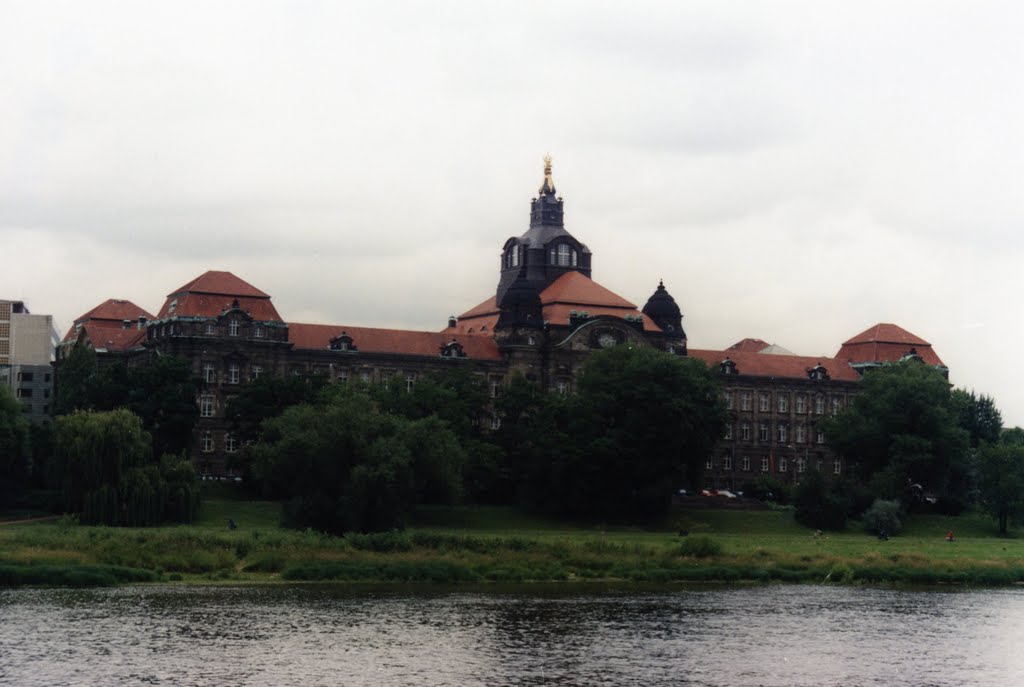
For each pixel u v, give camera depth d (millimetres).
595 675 102562
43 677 98062
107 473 186750
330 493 180375
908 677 104562
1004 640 119312
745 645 114750
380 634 115500
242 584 141750
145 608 125062
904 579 159625
